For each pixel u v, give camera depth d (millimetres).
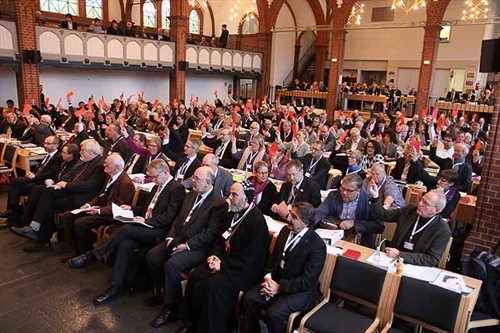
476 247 4875
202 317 3770
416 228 4047
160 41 17891
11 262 5160
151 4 22734
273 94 23734
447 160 6848
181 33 18438
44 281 4750
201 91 21500
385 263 3617
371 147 7523
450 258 5004
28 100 13594
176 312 4129
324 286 3641
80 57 15180
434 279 3357
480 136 10492
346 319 3312
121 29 17000
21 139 8805
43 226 5484
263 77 23266
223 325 3770
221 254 4090
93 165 5801
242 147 8656
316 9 23422
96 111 12141
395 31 24031
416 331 3699
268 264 3871
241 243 3838
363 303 3473
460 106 18156
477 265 3596
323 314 3377
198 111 13945
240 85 23578
